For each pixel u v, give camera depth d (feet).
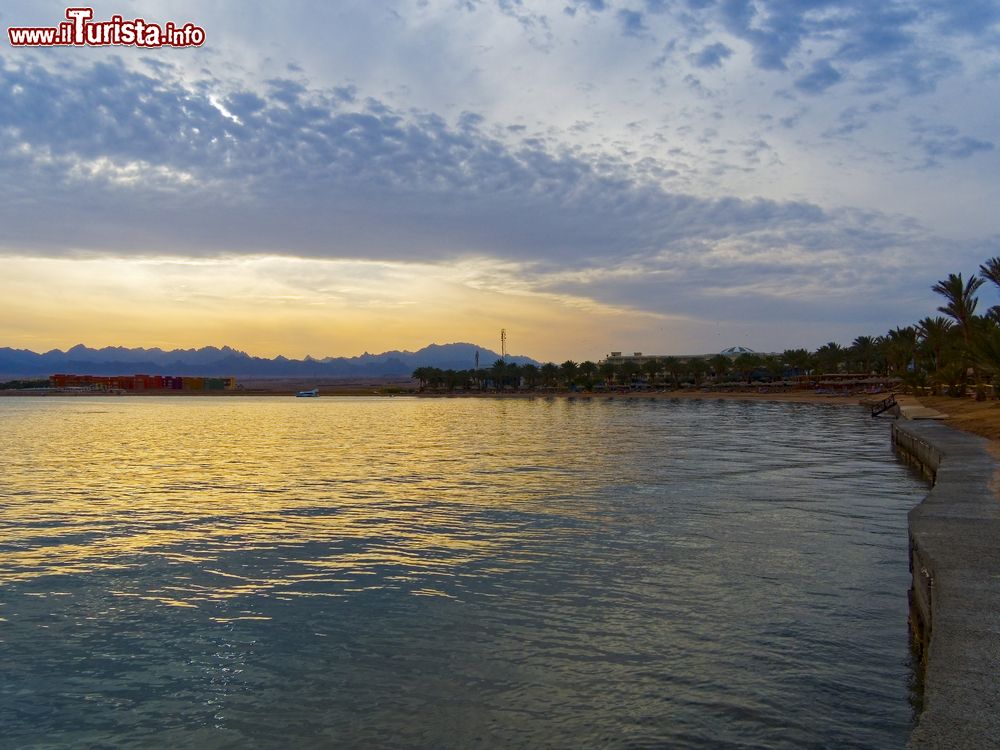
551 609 43.91
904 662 35.42
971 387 250.78
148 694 33.53
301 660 36.86
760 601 44.78
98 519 75.72
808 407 348.79
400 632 40.40
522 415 331.57
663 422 248.73
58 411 448.24
